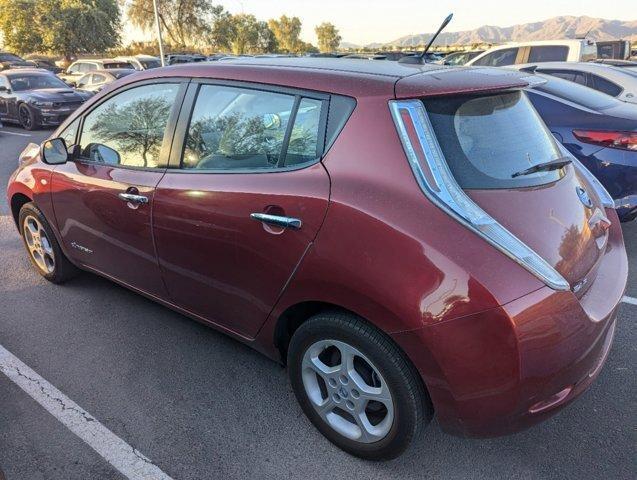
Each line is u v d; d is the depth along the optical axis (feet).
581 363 6.95
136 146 10.43
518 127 8.17
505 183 7.36
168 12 162.81
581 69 27.61
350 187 7.25
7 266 15.33
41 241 13.85
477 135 7.53
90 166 11.34
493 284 6.34
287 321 8.66
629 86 26.14
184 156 9.53
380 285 6.82
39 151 13.12
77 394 9.83
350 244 7.07
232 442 8.68
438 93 7.33
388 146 7.15
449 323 6.48
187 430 8.94
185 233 9.22
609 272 8.50
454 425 7.09
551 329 6.54
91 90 56.85
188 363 10.76
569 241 7.42
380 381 7.45
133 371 10.50
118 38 161.79
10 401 9.64
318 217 7.38
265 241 8.00
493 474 8.03
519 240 6.77
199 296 9.69
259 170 8.36
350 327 7.37
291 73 8.41
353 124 7.48
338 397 8.11
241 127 8.75
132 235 10.42
